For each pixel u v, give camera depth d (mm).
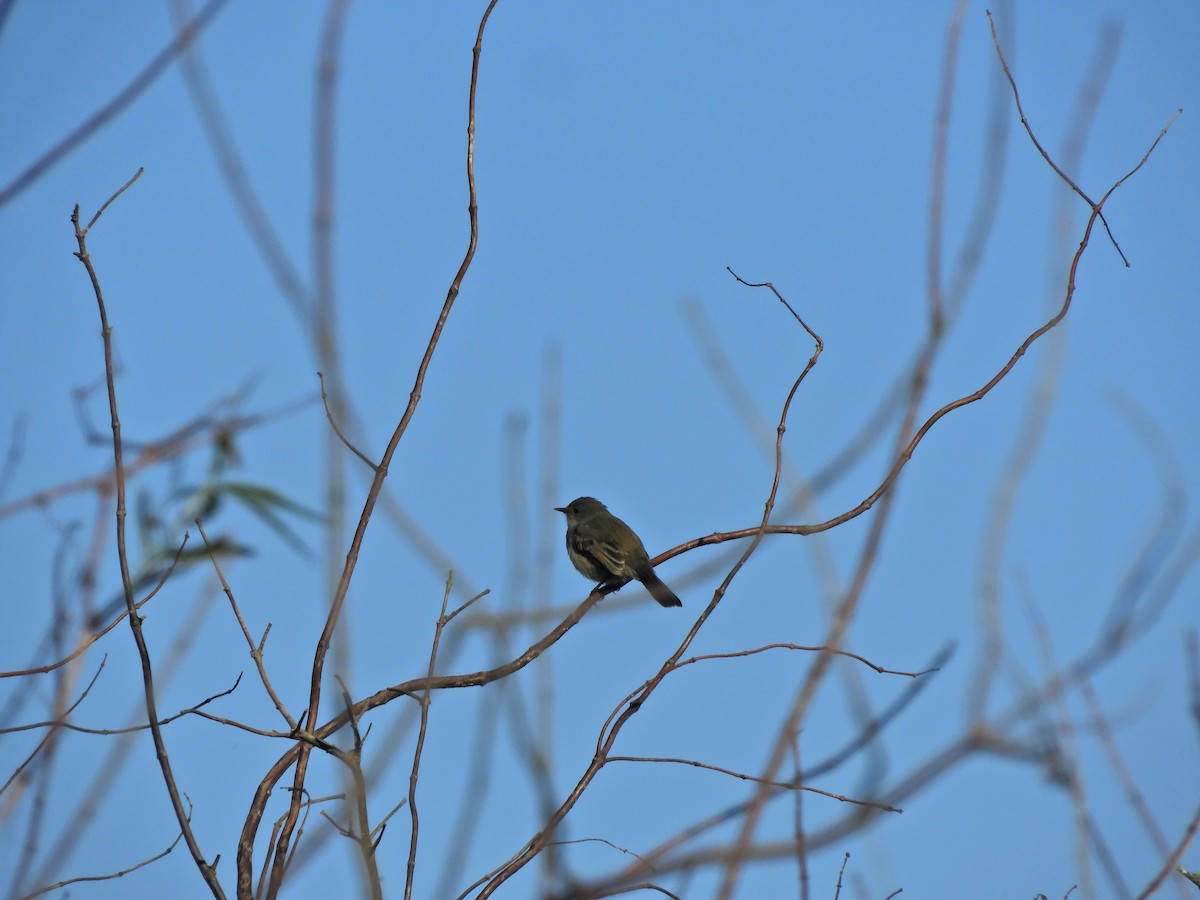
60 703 8898
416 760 7949
